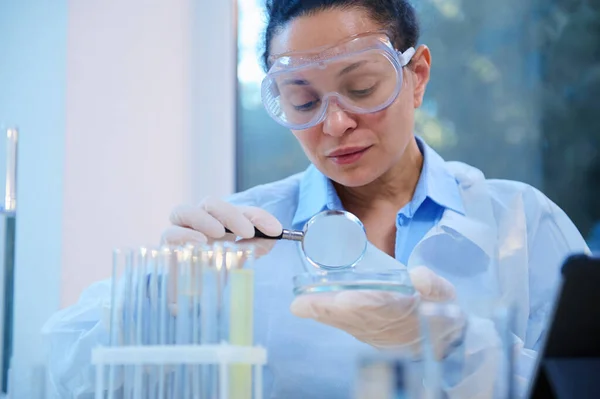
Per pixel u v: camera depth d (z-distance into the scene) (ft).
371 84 4.66
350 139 4.83
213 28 7.80
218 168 7.79
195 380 3.09
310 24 4.76
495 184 6.15
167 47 7.48
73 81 6.67
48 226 6.58
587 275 2.56
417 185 5.71
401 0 5.15
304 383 4.83
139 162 7.15
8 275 4.97
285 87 4.77
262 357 3.05
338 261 4.47
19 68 6.86
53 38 6.70
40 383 4.70
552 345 2.65
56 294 6.48
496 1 8.01
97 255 6.75
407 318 3.43
